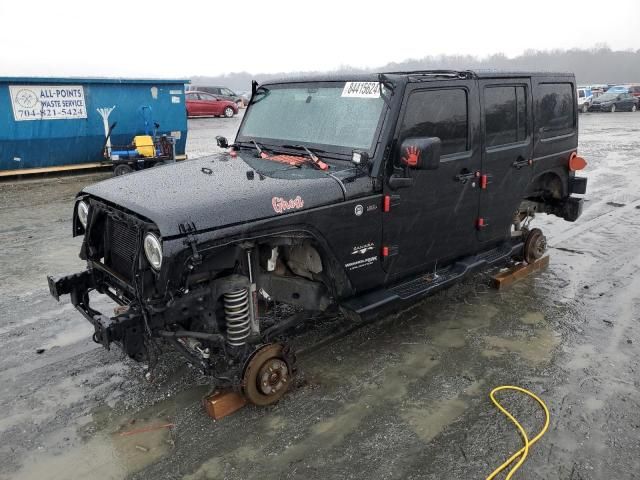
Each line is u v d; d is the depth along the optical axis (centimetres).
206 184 353
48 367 424
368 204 388
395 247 420
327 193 364
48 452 329
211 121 2792
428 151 360
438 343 460
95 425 355
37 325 495
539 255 615
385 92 395
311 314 407
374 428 349
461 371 416
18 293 568
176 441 339
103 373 416
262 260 375
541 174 557
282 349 368
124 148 1299
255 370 354
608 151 1619
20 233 797
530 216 611
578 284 584
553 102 557
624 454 322
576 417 357
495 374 411
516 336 470
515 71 502
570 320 499
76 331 485
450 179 445
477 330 482
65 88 1235
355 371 417
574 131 601
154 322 322
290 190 350
